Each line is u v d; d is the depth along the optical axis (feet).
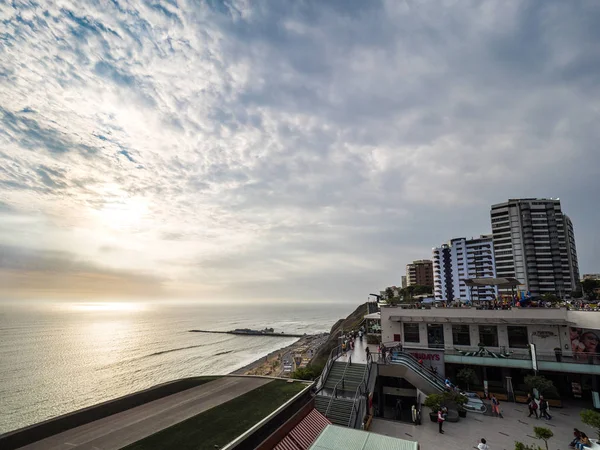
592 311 107.04
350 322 315.37
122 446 37.22
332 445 43.04
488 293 457.68
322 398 85.30
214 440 39.17
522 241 447.83
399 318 126.62
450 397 87.92
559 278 431.84
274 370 263.49
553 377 107.14
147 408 50.49
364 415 80.84
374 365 104.17
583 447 65.87
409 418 95.86
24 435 37.88
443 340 121.49
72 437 39.42
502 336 114.83
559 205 461.37
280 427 47.39
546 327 110.83
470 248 481.46
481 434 77.51
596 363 96.27
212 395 57.31
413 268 629.51
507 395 101.96
